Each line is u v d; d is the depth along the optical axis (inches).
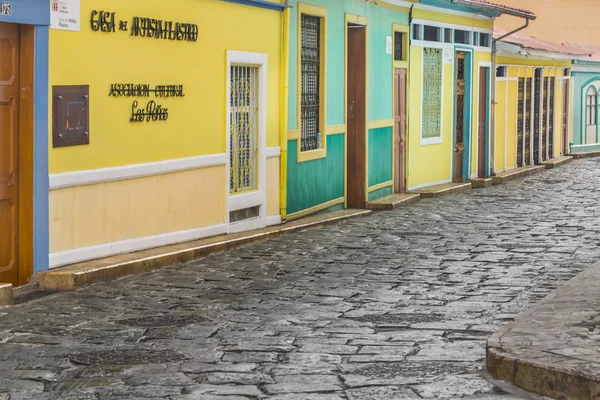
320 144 733.9
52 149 435.8
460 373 284.2
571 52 1467.8
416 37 930.7
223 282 446.3
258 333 340.8
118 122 481.4
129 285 434.6
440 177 1015.6
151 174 505.4
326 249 557.0
